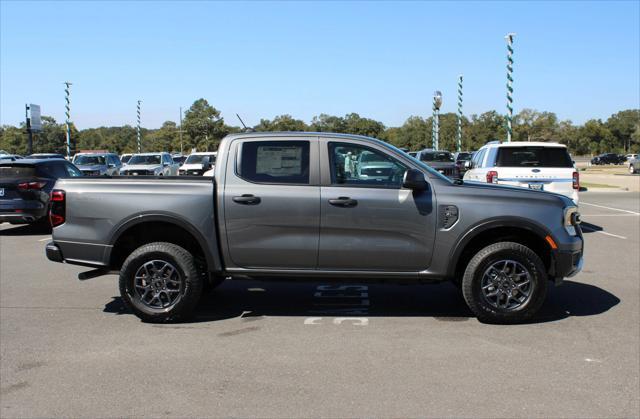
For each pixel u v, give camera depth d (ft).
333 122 288.92
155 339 17.65
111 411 12.67
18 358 16.01
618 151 347.77
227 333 18.26
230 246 19.16
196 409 12.74
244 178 19.24
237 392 13.64
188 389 13.83
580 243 19.44
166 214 18.99
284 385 14.02
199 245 20.13
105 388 13.93
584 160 309.42
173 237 20.47
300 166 19.19
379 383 14.11
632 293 23.16
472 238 19.21
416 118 300.40
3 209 40.81
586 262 29.86
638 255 31.91
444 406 12.78
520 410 12.57
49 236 42.01
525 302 18.78
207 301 22.38
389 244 18.81
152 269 19.27
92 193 19.36
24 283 25.64
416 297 22.98
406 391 13.61
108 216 19.20
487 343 17.10
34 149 281.74
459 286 20.08
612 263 29.58
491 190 19.06
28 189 41.06
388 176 19.16
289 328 18.78
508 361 15.58
